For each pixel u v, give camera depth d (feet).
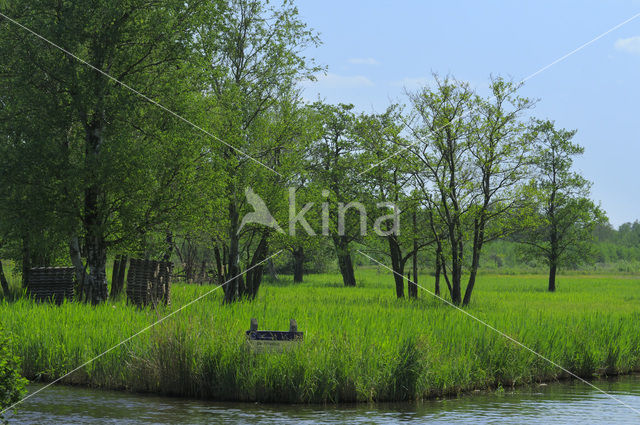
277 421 39.14
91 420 38.75
